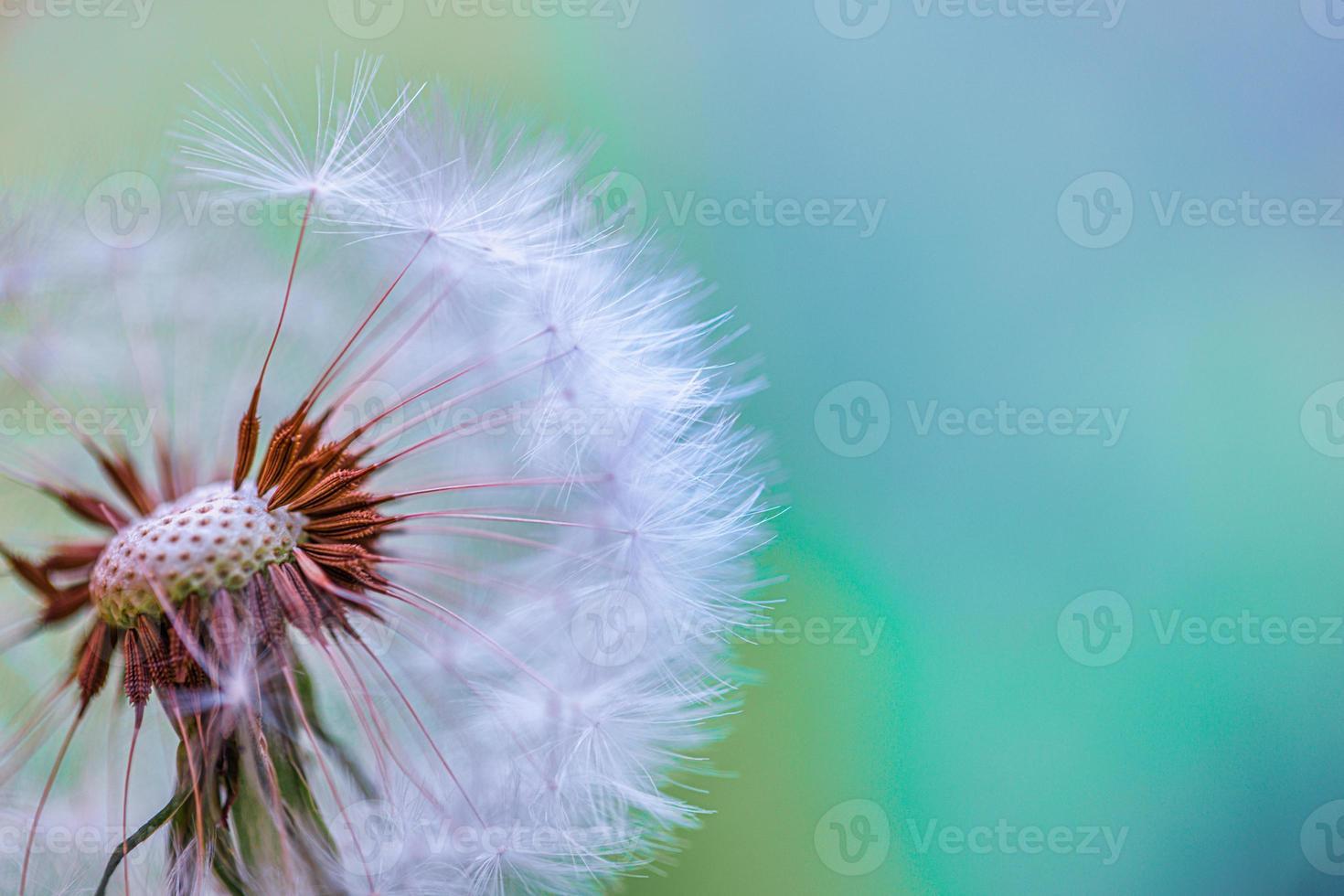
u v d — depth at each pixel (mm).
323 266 152
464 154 151
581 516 151
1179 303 180
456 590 149
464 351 152
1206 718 174
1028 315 179
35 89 167
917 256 179
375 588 146
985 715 173
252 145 150
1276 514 177
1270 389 179
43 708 145
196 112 151
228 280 151
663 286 154
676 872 164
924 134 180
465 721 146
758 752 169
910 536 175
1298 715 175
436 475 151
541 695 147
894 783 171
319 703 146
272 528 145
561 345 151
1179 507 178
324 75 169
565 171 153
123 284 150
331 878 142
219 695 141
